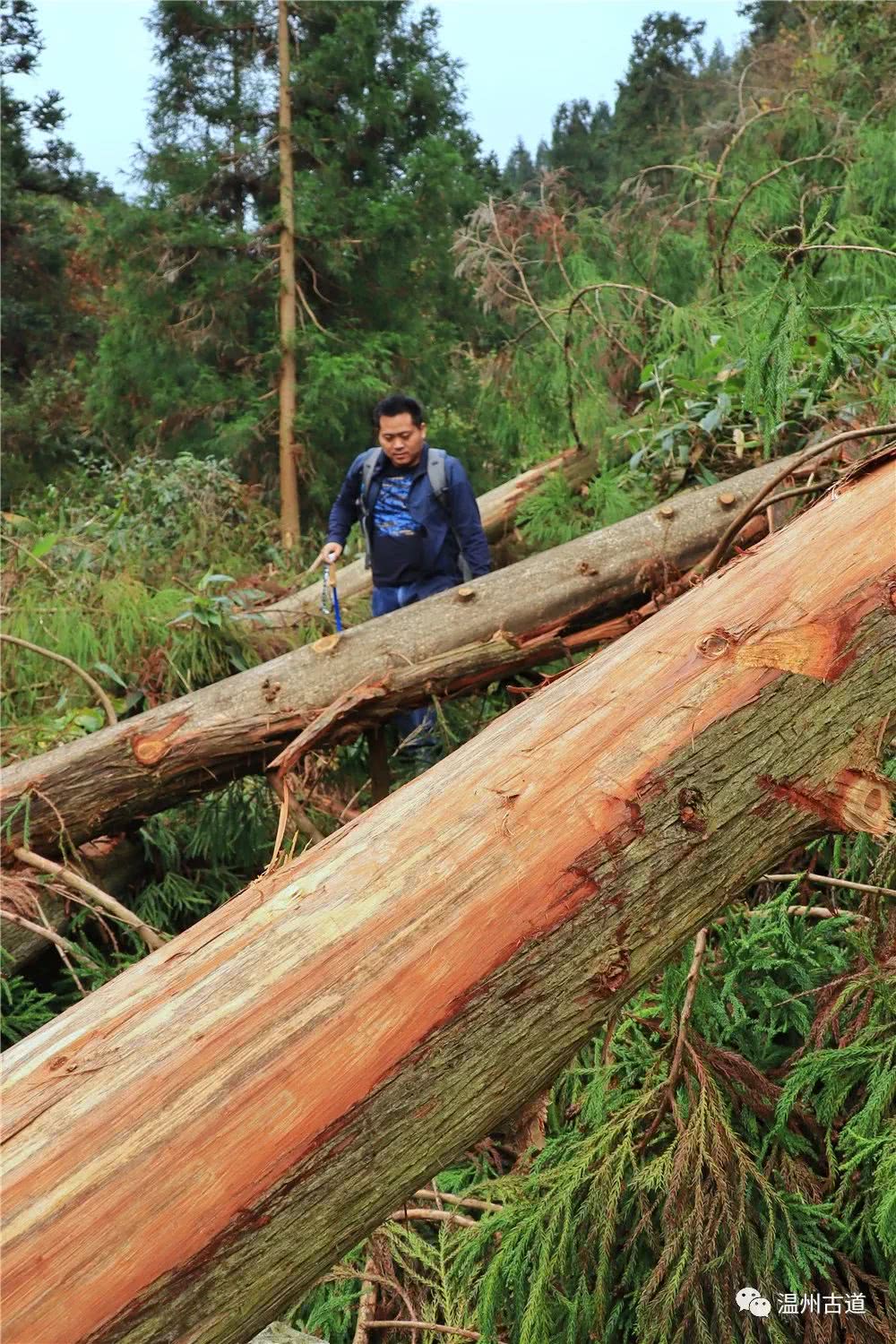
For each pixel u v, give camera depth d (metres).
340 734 2.88
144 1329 0.96
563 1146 1.70
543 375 4.86
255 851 3.14
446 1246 1.81
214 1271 0.99
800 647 1.38
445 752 3.11
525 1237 1.55
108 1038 1.09
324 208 12.41
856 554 1.45
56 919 2.77
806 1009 1.87
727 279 4.65
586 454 4.87
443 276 13.38
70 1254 0.95
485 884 1.21
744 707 1.34
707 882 1.32
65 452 15.92
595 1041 1.93
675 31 25.61
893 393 2.70
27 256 18.97
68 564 4.85
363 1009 1.11
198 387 12.47
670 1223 1.50
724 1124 1.59
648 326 4.91
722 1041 1.86
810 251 2.25
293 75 12.64
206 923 1.24
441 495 3.65
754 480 3.24
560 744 1.33
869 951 1.72
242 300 12.73
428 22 13.56
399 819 1.30
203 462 7.46
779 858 1.40
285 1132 1.04
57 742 3.38
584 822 1.26
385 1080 1.10
